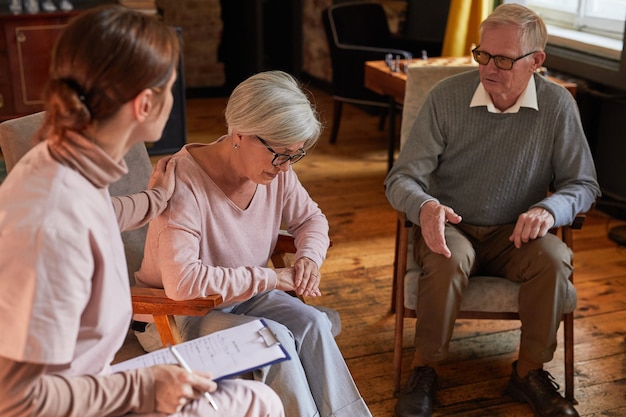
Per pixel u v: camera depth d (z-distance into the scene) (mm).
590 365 2549
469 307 2256
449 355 2600
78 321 1190
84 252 1187
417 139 2389
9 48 4160
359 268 3191
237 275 1821
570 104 2320
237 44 6211
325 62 6055
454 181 2400
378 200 3949
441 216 2178
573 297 2230
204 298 1752
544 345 2230
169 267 1756
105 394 1260
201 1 5988
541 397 2270
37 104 4289
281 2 6449
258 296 1972
